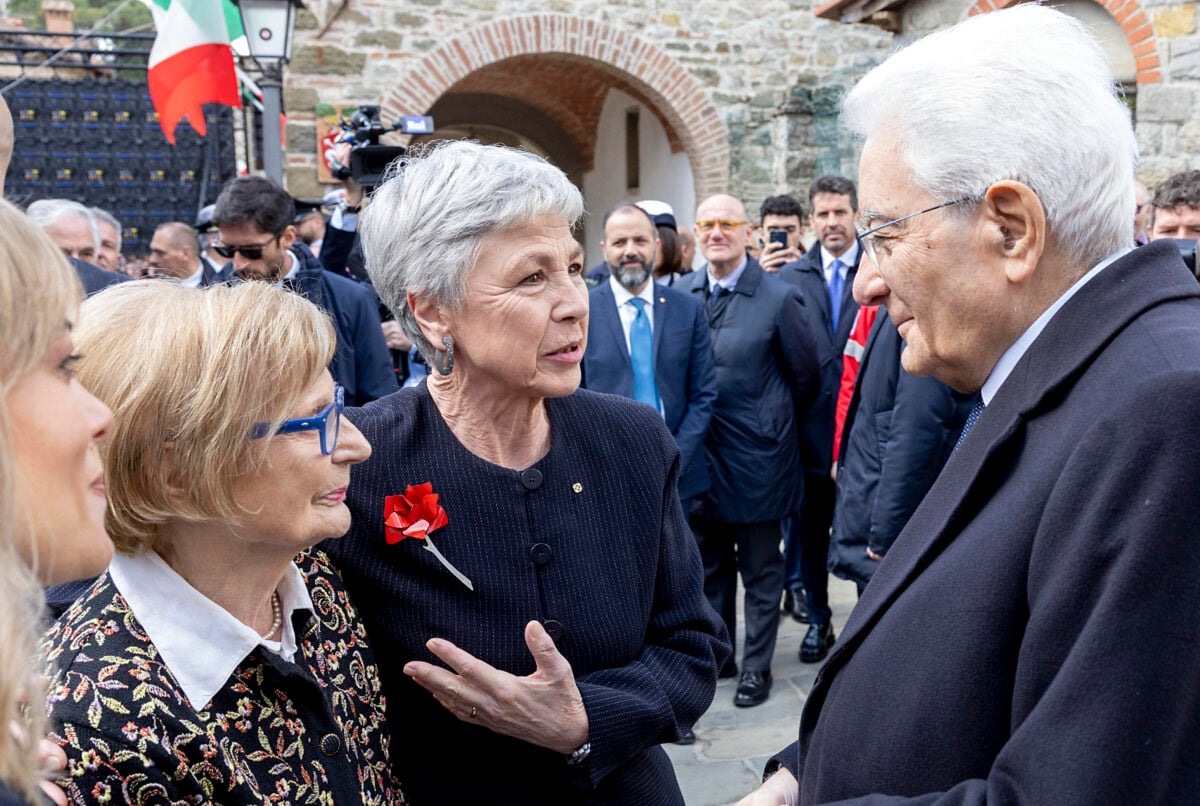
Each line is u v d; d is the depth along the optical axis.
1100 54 1.11
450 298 1.41
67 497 0.80
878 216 1.18
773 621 3.79
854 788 1.11
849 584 5.10
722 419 3.80
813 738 1.23
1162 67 5.66
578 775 1.45
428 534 1.44
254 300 1.17
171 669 1.11
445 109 13.17
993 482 1.08
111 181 10.74
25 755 0.75
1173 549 0.85
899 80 1.16
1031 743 0.89
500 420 1.51
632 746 1.44
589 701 1.41
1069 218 1.08
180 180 10.83
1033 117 1.07
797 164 9.56
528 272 1.39
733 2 9.77
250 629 1.15
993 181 1.08
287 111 8.55
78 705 1.05
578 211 1.45
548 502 1.50
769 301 3.87
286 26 5.45
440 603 1.44
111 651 1.10
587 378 3.69
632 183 12.35
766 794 1.40
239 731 1.14
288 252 3.46
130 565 1.15
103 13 16.30
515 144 15.35
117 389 1.11
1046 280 1.11
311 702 1.21
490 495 1.47
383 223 1.45
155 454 1.11
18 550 0.78
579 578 1.48
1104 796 0.84
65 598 1.41
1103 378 1.00
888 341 3.21
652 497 1.57
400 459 1.49
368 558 1.46
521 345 1.40
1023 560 1.00
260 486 1.15
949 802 0.95
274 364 1.13
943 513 1.12
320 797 1.18
